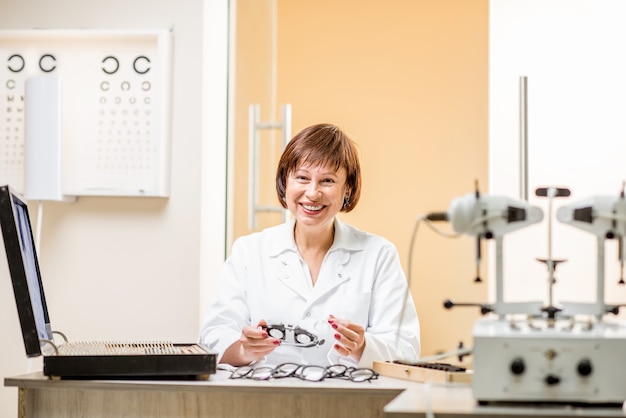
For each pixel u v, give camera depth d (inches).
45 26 136.6
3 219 80.4
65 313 134.5
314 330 98.0
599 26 148.2
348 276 100.3
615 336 64.9
